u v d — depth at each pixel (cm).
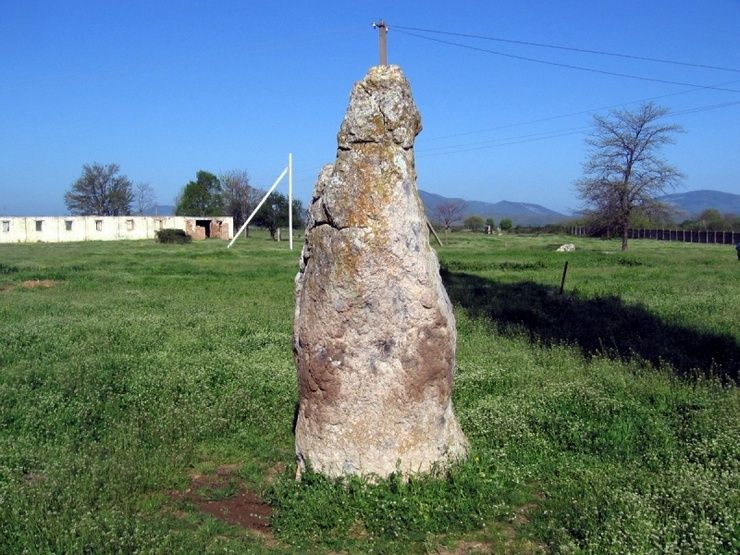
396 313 628
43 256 4153
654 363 1101
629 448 729
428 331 636
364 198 623
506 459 706
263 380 991
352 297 623
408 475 632
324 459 643
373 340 629
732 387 909
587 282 2489
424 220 655
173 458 724
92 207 9056
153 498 643
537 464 709
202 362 1109
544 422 812
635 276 2756
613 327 1437
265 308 1766
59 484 628
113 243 6291
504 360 1133
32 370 1034
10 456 701
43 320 1541
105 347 1240
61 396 907
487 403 877
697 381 947
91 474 657
